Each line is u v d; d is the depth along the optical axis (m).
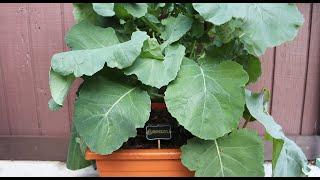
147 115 0.68
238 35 0.74
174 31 0.75
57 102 0.67
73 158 0.89
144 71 0.67
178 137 0.81
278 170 0.72
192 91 0.67
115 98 0.70
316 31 1.01
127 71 0.67
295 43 1.01
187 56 0.84
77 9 0.82
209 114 0.66
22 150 1.09
